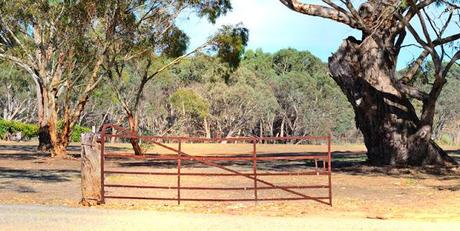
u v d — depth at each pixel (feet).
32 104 277.03
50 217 35.94
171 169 86.84
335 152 149.59
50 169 82.74
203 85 261.85
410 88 87.71
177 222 34.88
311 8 85.10
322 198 45.65
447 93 288.10
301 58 341.21
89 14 101.76
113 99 186.19
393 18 86.79
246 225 34.06
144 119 251.39
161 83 253.65
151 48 110.52
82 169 43.88
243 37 118.11
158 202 47.57
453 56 84.28
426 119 86.89
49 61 114.11
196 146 186.70
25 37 113.50
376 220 37.37
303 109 289.33
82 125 269.23
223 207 44.50
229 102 259.80
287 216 39.11
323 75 314.35
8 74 225.35
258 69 316.81
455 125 292.40
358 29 86.84
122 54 110.93
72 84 108.17
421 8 78.89
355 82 88.07
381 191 57.77
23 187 58.18
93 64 109.50
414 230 33.12
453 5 79.00
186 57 116.78
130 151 139.33
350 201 48.93
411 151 86.74
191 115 250.37
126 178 67.26
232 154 133.39
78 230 31.32
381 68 86.79
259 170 85.40
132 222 34.55
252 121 272.92
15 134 215.72
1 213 37.40
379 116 87.30
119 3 101.55
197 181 67.41
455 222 36.81
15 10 103.76
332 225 34.58
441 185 63.98
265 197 52.21
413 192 56.95
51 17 104.88
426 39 82.28
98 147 44.24
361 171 81.97
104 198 44.42
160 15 109.70
